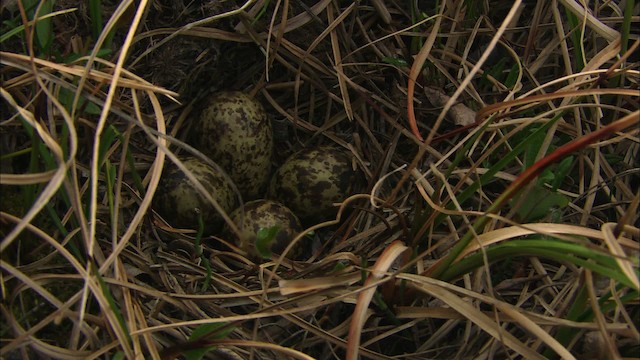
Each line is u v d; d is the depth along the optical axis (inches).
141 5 9.9
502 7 14.4
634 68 13.3
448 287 9.8
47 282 9.8
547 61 14.0
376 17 14.2
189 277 11.4
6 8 11.2
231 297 10.3
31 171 10.1
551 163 9.1
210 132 12.8
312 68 14.0
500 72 13.6
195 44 13.3
